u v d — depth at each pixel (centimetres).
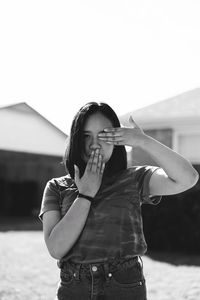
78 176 207
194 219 873
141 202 222
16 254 830
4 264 732
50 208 217
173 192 210
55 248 202
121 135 204
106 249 202
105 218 205
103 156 214
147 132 1280
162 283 621
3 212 1794
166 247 894
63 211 214
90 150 214
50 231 211
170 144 1241
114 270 201
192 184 205
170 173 202
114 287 200
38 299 532
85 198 202
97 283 201
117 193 210
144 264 755
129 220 207
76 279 204
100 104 218
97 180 204
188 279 647
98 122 213
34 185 1770
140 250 208
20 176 1850
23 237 1072
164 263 765
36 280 628
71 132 218
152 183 214
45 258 797
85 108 215
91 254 202
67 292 206
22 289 575
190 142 1221
